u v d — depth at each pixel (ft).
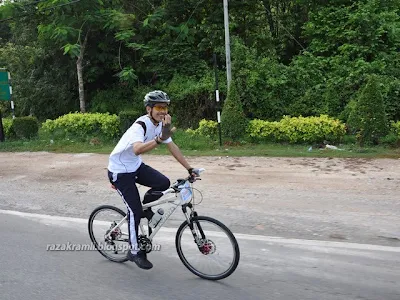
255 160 34.19
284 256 15.97
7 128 49.65
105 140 45.78
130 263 15.94
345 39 51.55
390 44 50.72
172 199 14.44
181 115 53.47
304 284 13.71
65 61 62.69
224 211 21.54
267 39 57.36
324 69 50.19
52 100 64.95
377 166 30.48
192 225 14.32
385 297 12.72
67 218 21.58
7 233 19.53
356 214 20.39
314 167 30.89
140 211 14.53
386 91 43.01
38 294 13.58
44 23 58.13
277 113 48.03
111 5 57.36
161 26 57.88
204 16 59.26
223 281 14.14
